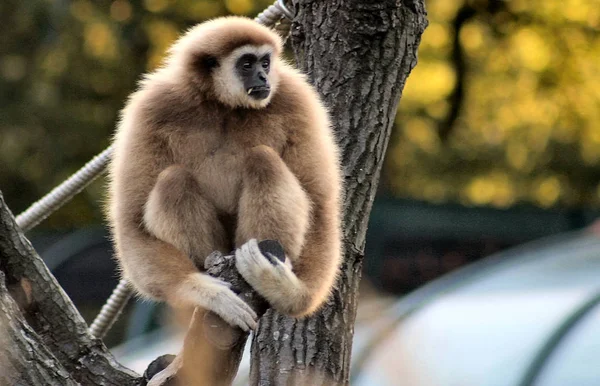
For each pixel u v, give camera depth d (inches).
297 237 347.9
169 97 381.4
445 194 1487.5
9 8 1197.1
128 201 361.4
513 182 1486.2
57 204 447.5
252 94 376.5
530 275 619.5
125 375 352.2
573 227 1120.8
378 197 1108.5
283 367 370.6
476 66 1499.8
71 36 1218.0
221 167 374.9
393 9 410.9
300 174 366.9
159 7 1273.4
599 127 1494.8
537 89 1502.2
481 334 534.3
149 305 844.0
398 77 412.2
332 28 414.6
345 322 382.3
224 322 314.0
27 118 1181.1
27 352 291.1
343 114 404.2
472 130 1503.4
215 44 386.3
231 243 374.3
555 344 512.7
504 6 1471.5
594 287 576.7
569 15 1470.2
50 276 342.6
